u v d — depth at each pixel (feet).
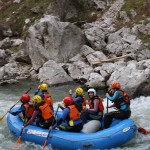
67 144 26.05
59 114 31.12
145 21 71.46
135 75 44.93
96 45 62.44
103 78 49.16
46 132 27.37
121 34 65.92
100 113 28.86
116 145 26.43
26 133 28.30
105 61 57.06
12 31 77.10
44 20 62.03
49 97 30.63
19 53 64.39
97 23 74.64
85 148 25.71
